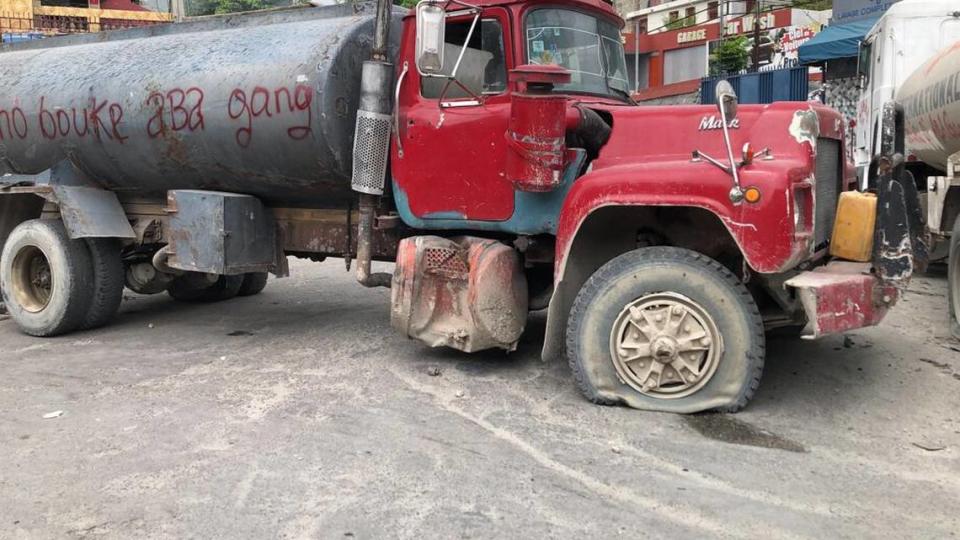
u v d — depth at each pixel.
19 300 6.78
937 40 10.30
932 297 7.28
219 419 4.43
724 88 4.05
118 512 3.31
